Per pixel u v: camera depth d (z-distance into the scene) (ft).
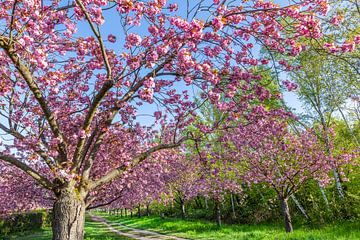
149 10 20.61
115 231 100.01
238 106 24.99
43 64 18.83
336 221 61.93
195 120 30.78
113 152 42.45
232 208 99.66
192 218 115.03
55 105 31.83
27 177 55.72
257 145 53.83
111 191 53.72
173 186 105.09
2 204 68.85
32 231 99.25
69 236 19.11
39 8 20.40
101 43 19.40
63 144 21.91
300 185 54.85
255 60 24.13
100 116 29.30
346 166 66.80
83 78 33.01
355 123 75.10
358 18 51.29
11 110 25.39
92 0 18.38
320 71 64.75
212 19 19.86
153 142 51.90
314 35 19.40
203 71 21.27
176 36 20.70
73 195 20.11
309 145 55.98
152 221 125.18
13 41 17.56
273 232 58.65
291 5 18.85
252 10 19.67
